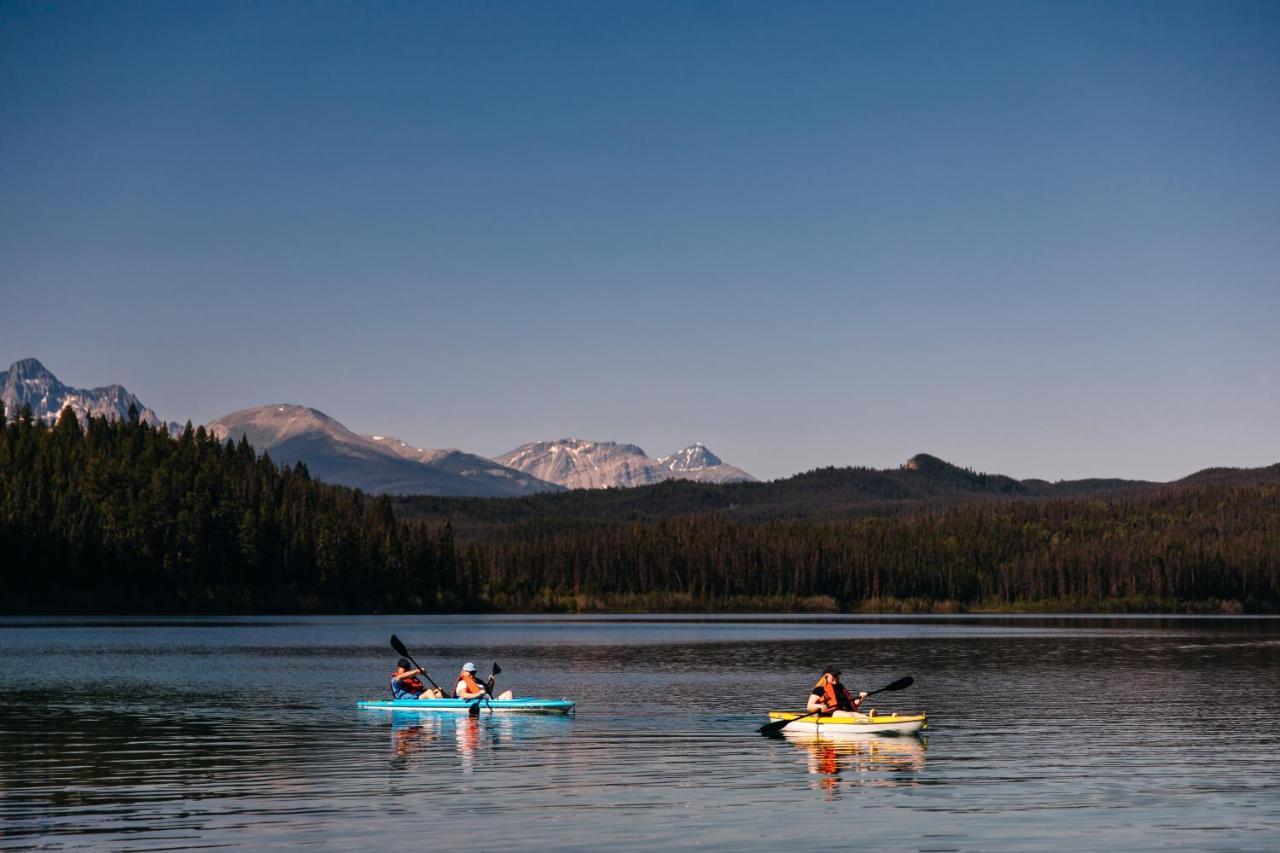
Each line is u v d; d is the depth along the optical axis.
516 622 165.12
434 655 87.62
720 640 113.12
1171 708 50.75
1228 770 34.34
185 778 32.72
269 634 118.31
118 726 43.66
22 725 43.94
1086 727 44.06
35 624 139.38
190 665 74.62
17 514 170.50
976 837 26.11
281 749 38.03
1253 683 63.50
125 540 177.38
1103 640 114.81
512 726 43.91
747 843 25.56
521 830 26.61
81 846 25.06
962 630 142.75
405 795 30.44
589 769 34.34
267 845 25.22
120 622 145.38
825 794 30.66
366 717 46.53
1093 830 26.70
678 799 30.03
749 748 38.47
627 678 67.00
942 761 35.94
